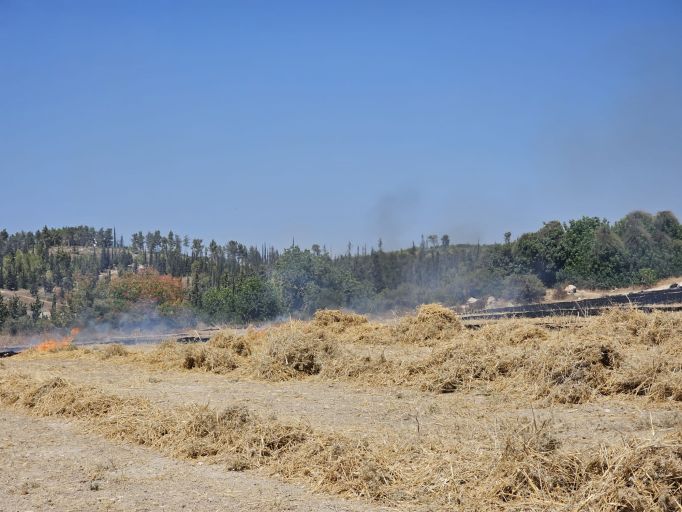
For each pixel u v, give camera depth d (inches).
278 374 586.2
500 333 593.6
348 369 564.1
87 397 466.3
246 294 1472.7
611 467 238.8
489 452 279.4
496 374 486.3
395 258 2167.8
